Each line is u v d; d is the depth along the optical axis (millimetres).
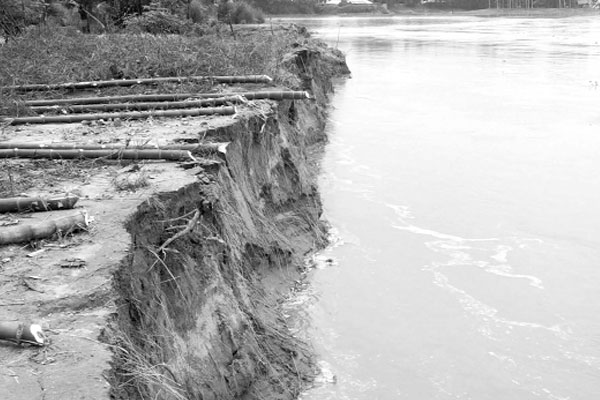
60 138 10867
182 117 12117
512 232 13805
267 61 17516
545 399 8625
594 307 10859
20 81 15133
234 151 11016
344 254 12625
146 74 15930
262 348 8656
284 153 13188
